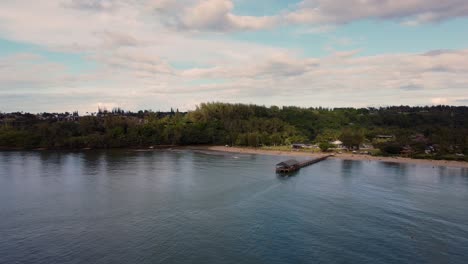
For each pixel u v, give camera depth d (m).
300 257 60.69
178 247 64.56
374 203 96.00
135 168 156.88
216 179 130.88
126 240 67.81
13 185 116.38
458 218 82.88
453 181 129.88
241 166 168.38
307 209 89.81
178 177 134.12
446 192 110.44
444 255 62.16
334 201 98.06
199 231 72.94
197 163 178.00
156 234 71.12
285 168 148.38
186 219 80.88
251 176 138.88
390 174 146.25
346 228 75.50
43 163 170.50
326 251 63.31
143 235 70.50
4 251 62.56
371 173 149.12
